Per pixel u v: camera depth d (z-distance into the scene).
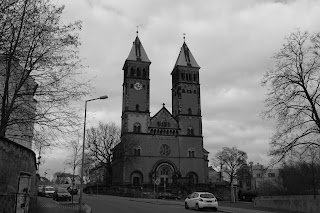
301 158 28.11
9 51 17.56
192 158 84.44
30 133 19.48
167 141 84.25
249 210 30.45
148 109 85.31
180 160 83.56
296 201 30.22
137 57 88.69
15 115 19.67
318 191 41.34
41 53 18.62
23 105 19.77
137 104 85.06
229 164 119.25
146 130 83.56
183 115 87.19
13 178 18.23
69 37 18.94
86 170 83.12
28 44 18.33
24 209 18.86
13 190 18.20
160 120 85.88
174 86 93.44
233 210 30.27
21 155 19.70
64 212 25.80
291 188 43.03
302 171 41.56
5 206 16.89
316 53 28.06
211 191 73.88
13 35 17.41
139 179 80.00
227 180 135.38
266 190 54.59
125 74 88.94
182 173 82.81
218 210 30.55
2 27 16.98
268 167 28.94
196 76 91.19
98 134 84.81
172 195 67.62
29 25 18.00
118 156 82.75
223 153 120.12
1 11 16.58
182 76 90.38
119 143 83.81
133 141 81.56
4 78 20.47
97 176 110.69
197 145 85.69
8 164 17.34
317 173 39.78
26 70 18.56
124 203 40.22
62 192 44.69
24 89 21.14
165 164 82.38
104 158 84.38
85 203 38.69
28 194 20.50
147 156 81.81
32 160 24.14
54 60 18.81
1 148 16.25
